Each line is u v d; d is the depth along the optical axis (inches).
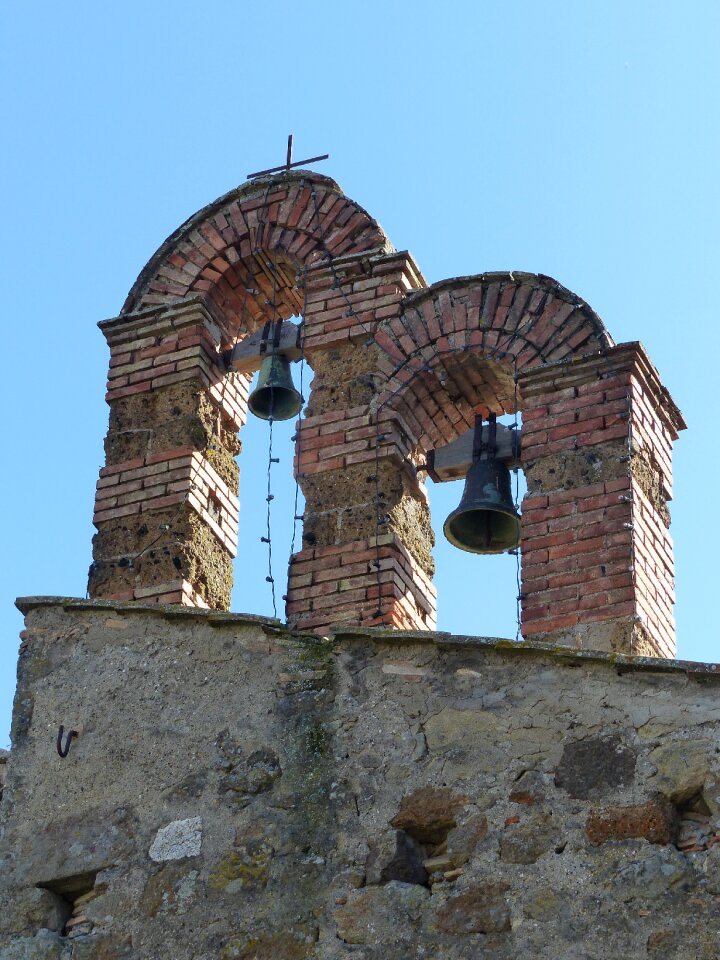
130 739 553.9
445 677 544.4
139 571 659.4
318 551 642.8
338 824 529.7
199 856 531.5
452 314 671.8
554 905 502.0
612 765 519.5
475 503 652.1
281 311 723.4
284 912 518.9
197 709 554.9
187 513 665.6
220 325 709.3
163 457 677.3
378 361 673.0
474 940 502.9
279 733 546.6
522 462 648.4
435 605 657.6
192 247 721.6
